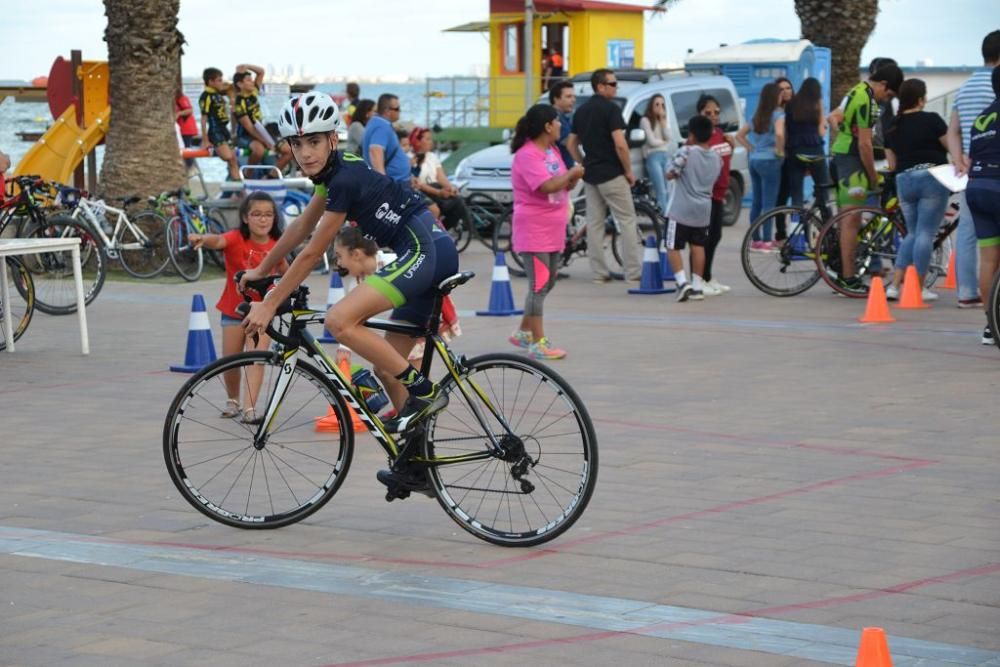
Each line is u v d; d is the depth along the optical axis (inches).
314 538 310.7
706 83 1124.5
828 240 695.7
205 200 905.5
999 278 498.3
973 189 534.3
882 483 347.3
